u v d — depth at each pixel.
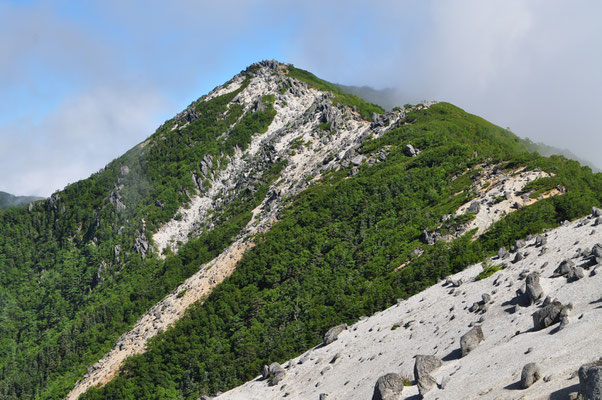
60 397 162.25
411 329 62.31
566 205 110.06
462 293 64.56
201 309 163.25
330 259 154.50
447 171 174.75
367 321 77.31
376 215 169.00
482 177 155.25
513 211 122.19
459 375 39.00
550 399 27.66
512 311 48.59
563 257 56.34
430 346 52.88
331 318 114.50
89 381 159.62
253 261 173.00
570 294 43.84
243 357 128.50
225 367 128.50
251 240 192.38
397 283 113.81
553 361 32.47
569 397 26.44
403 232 143.12
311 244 171.25
